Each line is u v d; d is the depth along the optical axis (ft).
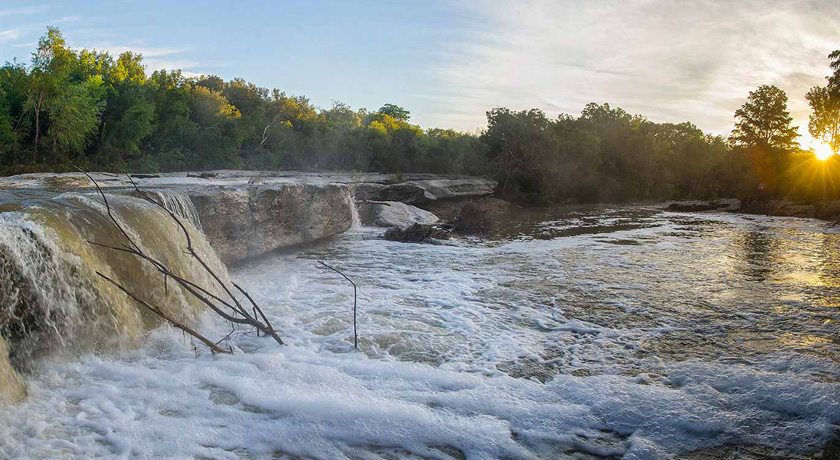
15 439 15.60
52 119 85.10
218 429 17.01
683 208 137.08
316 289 36.19
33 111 85.81
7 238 20.34
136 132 102.99
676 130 263.08
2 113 79.51
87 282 22.75
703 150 219.41
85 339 22.07
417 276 41.37
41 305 20.68
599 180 172.65
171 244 30.71
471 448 16.35
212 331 26.71
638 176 184.85
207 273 32.96
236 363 21.89
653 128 221.66
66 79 87.10
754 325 29.25
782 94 196.65
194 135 122.72
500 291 36.76
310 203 60.18
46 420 16.89
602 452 16.30
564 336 27.09
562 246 60.75
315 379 20.59
